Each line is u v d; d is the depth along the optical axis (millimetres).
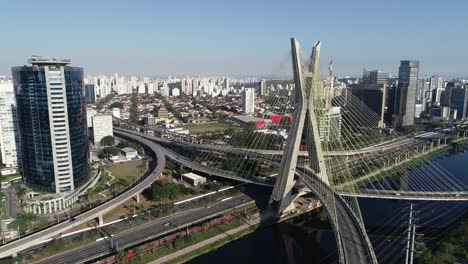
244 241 155875
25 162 198625
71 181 195875
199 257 141250
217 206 187250
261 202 194125
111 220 168625
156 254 137750
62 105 187250
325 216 183500
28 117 187875
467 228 146000
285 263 138250
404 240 146125
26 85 183750
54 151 188125
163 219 169875
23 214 168875
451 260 125062
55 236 149375
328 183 184625
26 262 130750
